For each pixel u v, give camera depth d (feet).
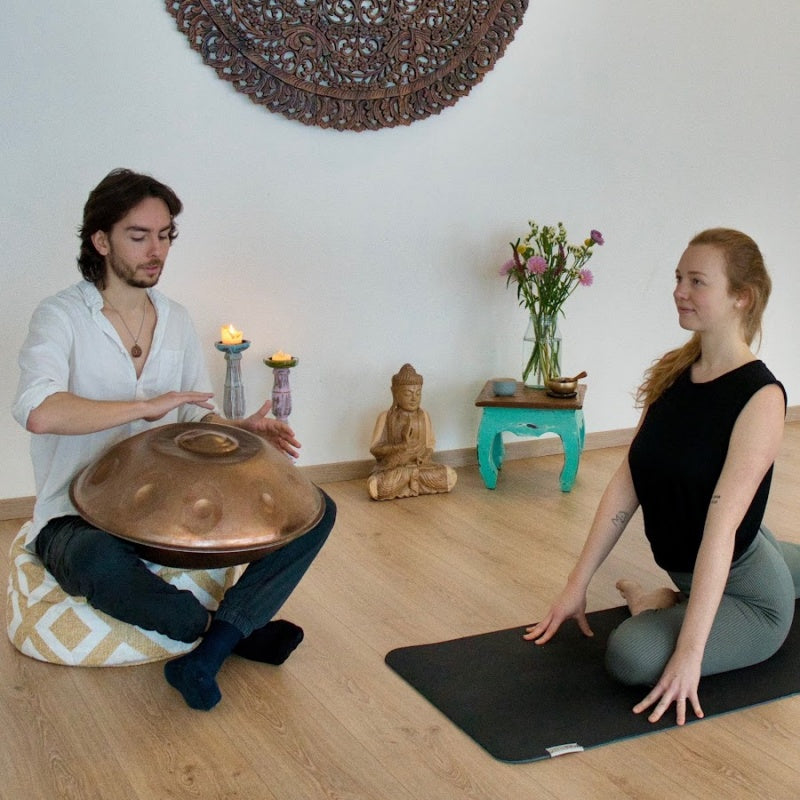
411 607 8.65
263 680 7.30
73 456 7.44
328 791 6.03
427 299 12.35
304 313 11.63
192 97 10.55
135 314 7.64
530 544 10.24
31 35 9.73
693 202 13.97
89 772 6.15
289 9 10.70
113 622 7.39
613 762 6.39
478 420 13.12
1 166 9.82
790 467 13.25
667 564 7.79
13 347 10.21
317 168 11.33
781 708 7.08
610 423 14.16
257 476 7.03
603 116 12.98
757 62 13.98
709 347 7.30
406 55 11.34
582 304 13.47
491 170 12.37
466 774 6.23
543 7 12.20
